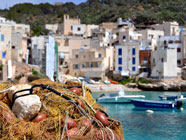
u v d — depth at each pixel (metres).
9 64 49.34
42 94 7.60
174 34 90.75
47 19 147.00
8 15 143.62
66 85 9.82
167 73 65.19
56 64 68.62
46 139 5.88
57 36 87.75
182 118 23.84
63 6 170.12
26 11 156.75
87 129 6.38
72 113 7.00
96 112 7.21
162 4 137.12
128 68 72.25
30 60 73.19
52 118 6.45
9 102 7.12
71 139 6.00
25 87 7.23
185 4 135.50
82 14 149.38
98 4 160.25
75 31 97.56
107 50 75.81
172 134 17.19
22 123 6.09
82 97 7.86
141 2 146.75
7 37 60.75
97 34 90.00
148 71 71.12
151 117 24.41
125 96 36.34
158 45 79.44
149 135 16.92
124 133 17.53
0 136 5.79
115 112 27.89
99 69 71.38
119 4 156.75
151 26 97.44
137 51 71.62
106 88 61.31
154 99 41.91
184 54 73.06
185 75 64.94
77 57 77.44
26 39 71.31
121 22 101.44
